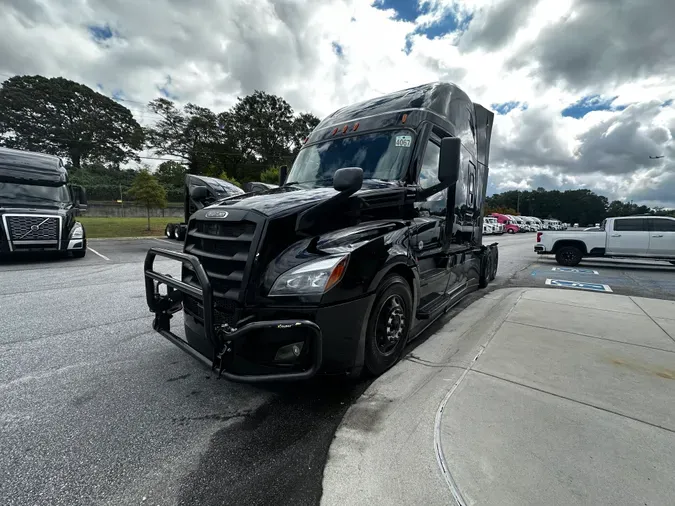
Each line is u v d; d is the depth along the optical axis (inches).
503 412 84.6
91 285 255.1
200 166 1819.6
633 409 86.0
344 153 148.3
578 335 141.3
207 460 74.3
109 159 2326.5
